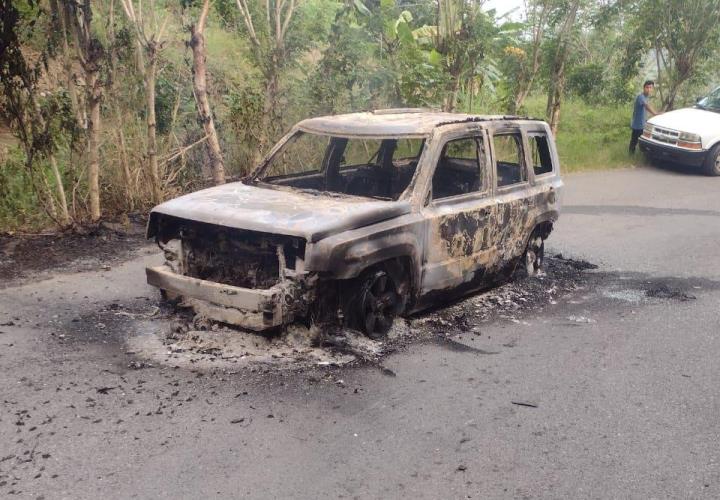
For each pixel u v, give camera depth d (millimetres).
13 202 9102
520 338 6211
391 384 5121
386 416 4652
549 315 6859
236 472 3945
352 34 12227
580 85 20234
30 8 8508
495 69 15984
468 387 5160
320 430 4430
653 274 8391
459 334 6207
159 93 11383
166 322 6039
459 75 13664
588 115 20297
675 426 4707
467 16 13555
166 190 10133
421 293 6105
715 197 13438
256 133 10953
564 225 10797
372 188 7309
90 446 4129
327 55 12055
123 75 9852
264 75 11250
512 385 5234
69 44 9781
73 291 6777
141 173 9992
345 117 6805
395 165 7195
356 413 4668
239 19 12891
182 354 5391
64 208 8773
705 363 5809
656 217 11508
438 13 13812
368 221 5449
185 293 5473
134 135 10008
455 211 6234
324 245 5062
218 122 11648
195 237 5758
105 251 8148
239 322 5320
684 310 7145
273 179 6574
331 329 5668
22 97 8625
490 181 6754
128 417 4465
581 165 16250
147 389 4832
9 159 9703
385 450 4246
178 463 4000
